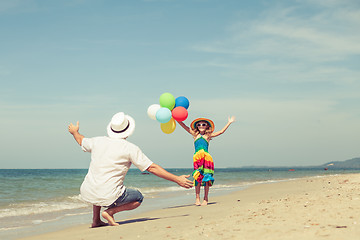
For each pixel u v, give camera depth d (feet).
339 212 13.82
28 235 16.83
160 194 40.93
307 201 18.67
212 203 26.68
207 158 25.34
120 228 15.76
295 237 10.25
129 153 16.21
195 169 25.36
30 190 48.96
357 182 39.22
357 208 14.48
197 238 11.51
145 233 13.80
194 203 28.76
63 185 59.11
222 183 65.77
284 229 11.41
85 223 20.89
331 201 17.47
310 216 13.55
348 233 10.18
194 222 15.74
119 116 16.79
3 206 30.27
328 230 10.70
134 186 59.47
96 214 17.29
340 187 32.12
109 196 16.19
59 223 21.02
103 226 17.47
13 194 42.91
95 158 16.48
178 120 24.66
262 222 13.17
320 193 24.48
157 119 24.16
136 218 20.44
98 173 16.33
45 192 46.01
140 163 16.16
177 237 12.11
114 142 16.44
